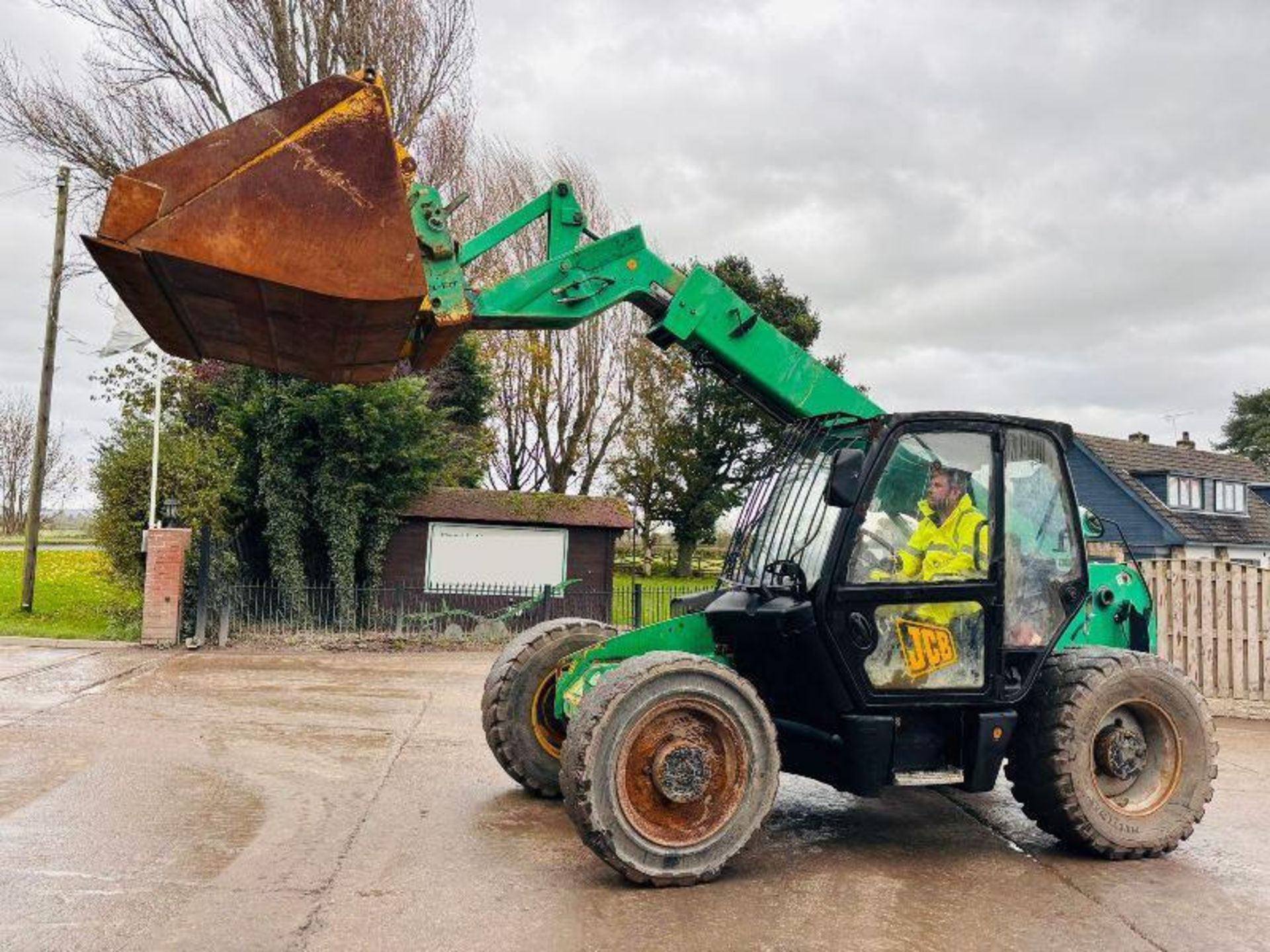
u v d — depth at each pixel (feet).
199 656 43.73
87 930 12.57
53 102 64.39
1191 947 12.80
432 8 69.72
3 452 163.02
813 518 17.38
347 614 53.57
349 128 13.93
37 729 25.58
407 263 14.01
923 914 13.92
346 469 54.29
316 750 24.12
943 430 16.96
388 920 13.16
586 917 13.46
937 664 16.63
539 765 19.89
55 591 65.41
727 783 15.42
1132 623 20.25
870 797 16.40
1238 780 23.85
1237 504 126.52
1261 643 33.91
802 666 16.83
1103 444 120.78
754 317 19.12
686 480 112.57
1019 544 17.30
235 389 56.90
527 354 99.66
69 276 61.98
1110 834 16.61
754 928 13.20
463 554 57.62
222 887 14.28
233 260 13.42
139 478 50.88
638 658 15.60
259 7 65.16
